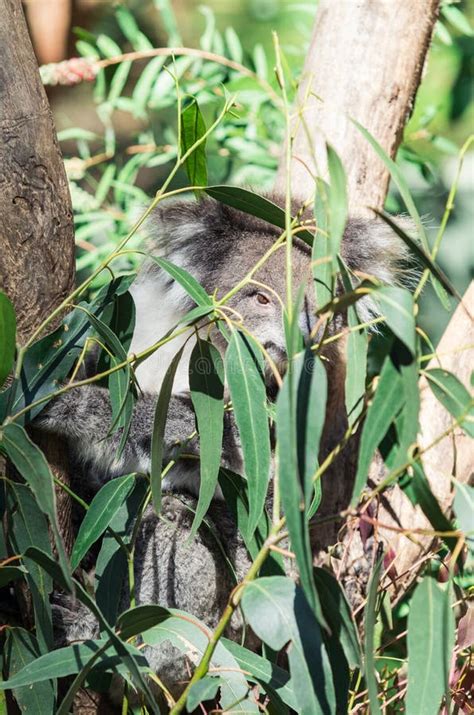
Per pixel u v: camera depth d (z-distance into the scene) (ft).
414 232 14.48
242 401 7.83
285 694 7.83
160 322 13.70
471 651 9.65
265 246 14.14
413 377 6.47
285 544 12.07
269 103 18.15
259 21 26.45
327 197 6.76
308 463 6.35
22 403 9.03
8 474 9.38
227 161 20.15
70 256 9.92
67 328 9.31
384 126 13.97
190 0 28.86
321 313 6.48
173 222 13.99
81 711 10.44
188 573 12.20
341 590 6.98
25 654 8.59
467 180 22.99
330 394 13.17
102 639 7.95
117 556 8.90
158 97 17.90
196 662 11.31
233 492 9.03
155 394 12.41
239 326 7.72
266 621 6.70
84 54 18.81
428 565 7.43
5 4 9.48
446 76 22.85
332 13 14.21
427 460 11.74
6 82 9.38
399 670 10.07
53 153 9.68
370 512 10.97
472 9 22.91
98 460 11.28
